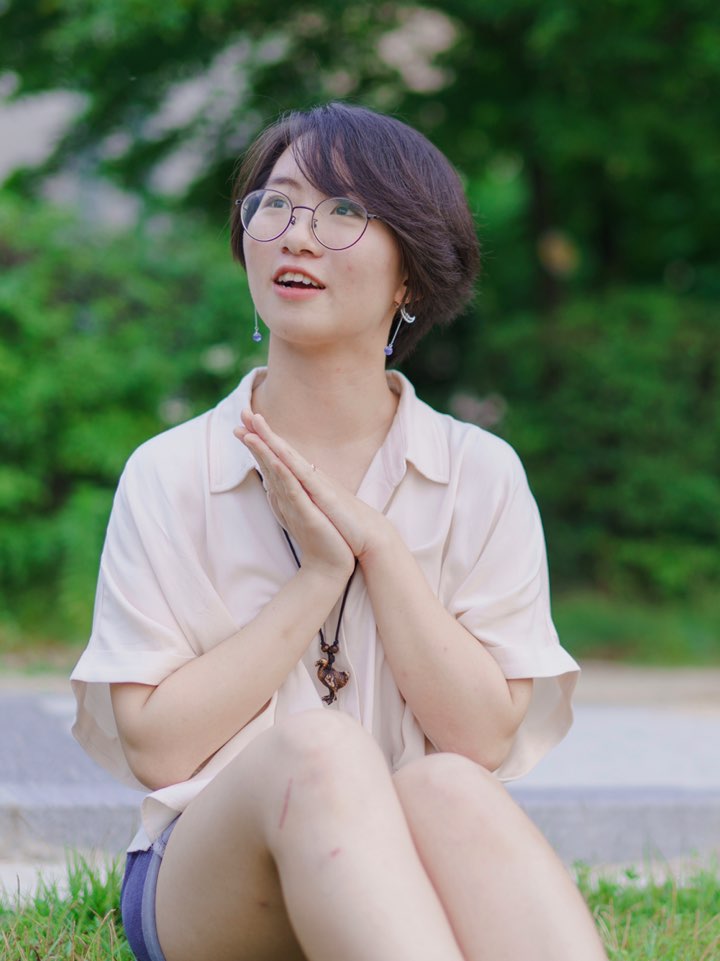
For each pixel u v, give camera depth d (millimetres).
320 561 1945
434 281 2105
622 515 9914
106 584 2021
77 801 3414
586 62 9680
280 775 1659
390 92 10227
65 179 10070
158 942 1905
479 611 2049
